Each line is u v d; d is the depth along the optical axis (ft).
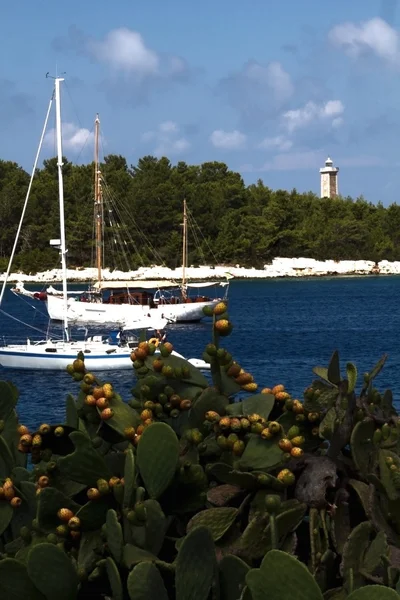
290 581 8.98
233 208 552.00
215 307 12.09
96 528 11.16
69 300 273.33
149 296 283.18
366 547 10.37
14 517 12.26
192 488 11.39
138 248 501.97
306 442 12.00
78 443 11.16
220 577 10.07
